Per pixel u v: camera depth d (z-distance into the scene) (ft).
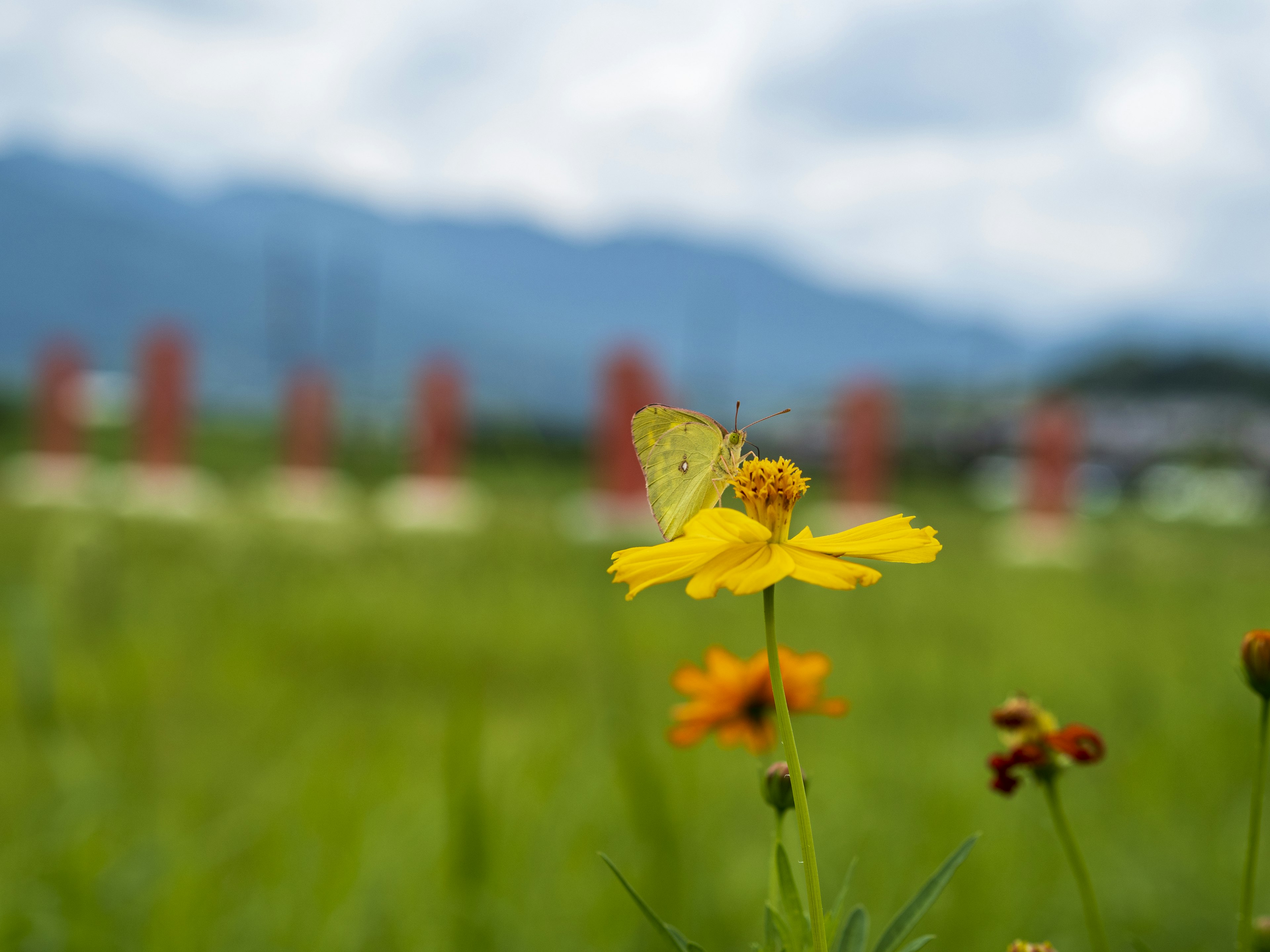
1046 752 3.96
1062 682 15.43
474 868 7.16
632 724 9.87
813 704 4.36
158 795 9.89
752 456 4.50
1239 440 50.37
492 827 7.88
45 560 21.81
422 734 12.69
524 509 40.06
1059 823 4.00
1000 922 7.52
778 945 2.93
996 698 14.33
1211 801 9.88
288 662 16.96
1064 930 7.51
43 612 13.55
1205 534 41.68
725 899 7.77
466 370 46.93
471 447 54.60
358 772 10.56
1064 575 31.65
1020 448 43.91
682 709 4.41
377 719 13.35
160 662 16.01
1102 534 41.96
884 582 28.89
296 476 51.31
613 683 13.03
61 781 9.52
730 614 22.25
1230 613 21.85
